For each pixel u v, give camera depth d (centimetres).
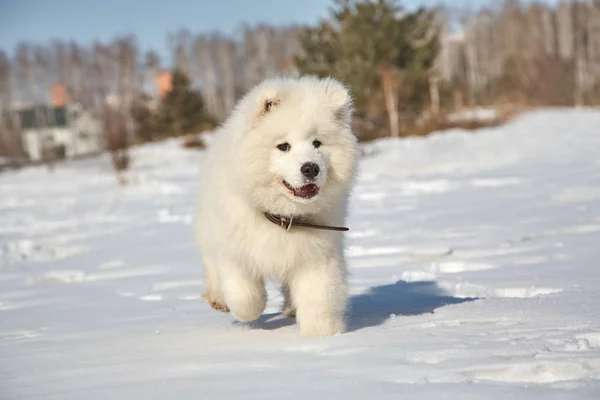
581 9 7094
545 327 387
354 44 2630
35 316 571
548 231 812
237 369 337
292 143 409
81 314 568
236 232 420
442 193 1263
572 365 302
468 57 6794
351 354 351
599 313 416
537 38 7181
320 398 281
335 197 424
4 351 434
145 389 312
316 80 451
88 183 2108
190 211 1307
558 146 1975
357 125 2720
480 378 303
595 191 1104
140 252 914
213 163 456
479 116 3338
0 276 804
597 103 5078
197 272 747
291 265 420
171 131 4134
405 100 2658
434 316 439
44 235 1116
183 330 463
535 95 4962
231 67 7538
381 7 2709
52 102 7862
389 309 496
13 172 2838
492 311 440
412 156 2041
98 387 323
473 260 683
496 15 8606
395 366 319
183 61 8144
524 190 1201
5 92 7581
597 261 631
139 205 1464
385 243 807
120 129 3066
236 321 488
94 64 7338
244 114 424
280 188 410
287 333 429
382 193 1319
